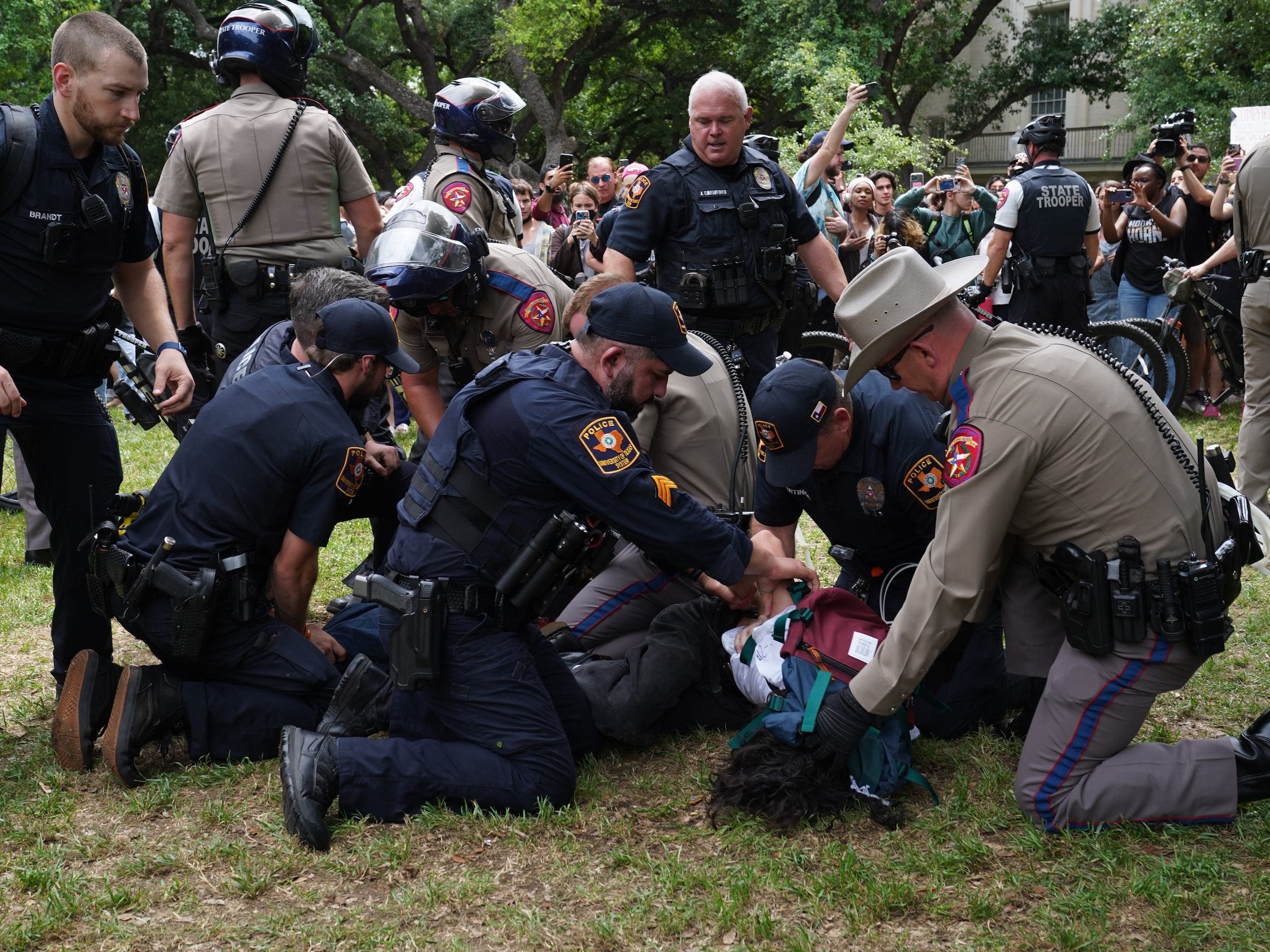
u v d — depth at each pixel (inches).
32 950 93.0
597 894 98.7
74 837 110.3
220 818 112.0
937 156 481.4
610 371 111.6
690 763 124.1
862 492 122.1
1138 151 764.6
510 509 111.3
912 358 105.0
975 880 99.6
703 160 159.5
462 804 112.1
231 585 121.0
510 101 174.7
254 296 169.8
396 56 1062.4
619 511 109.1
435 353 160.7
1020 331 105.0
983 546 101.5
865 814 110.2
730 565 113.9
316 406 122.6
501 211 180.9
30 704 142.3
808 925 94.1
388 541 160.2
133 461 294.4
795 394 113.3
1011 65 1026.1
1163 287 293.1
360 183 177.8
